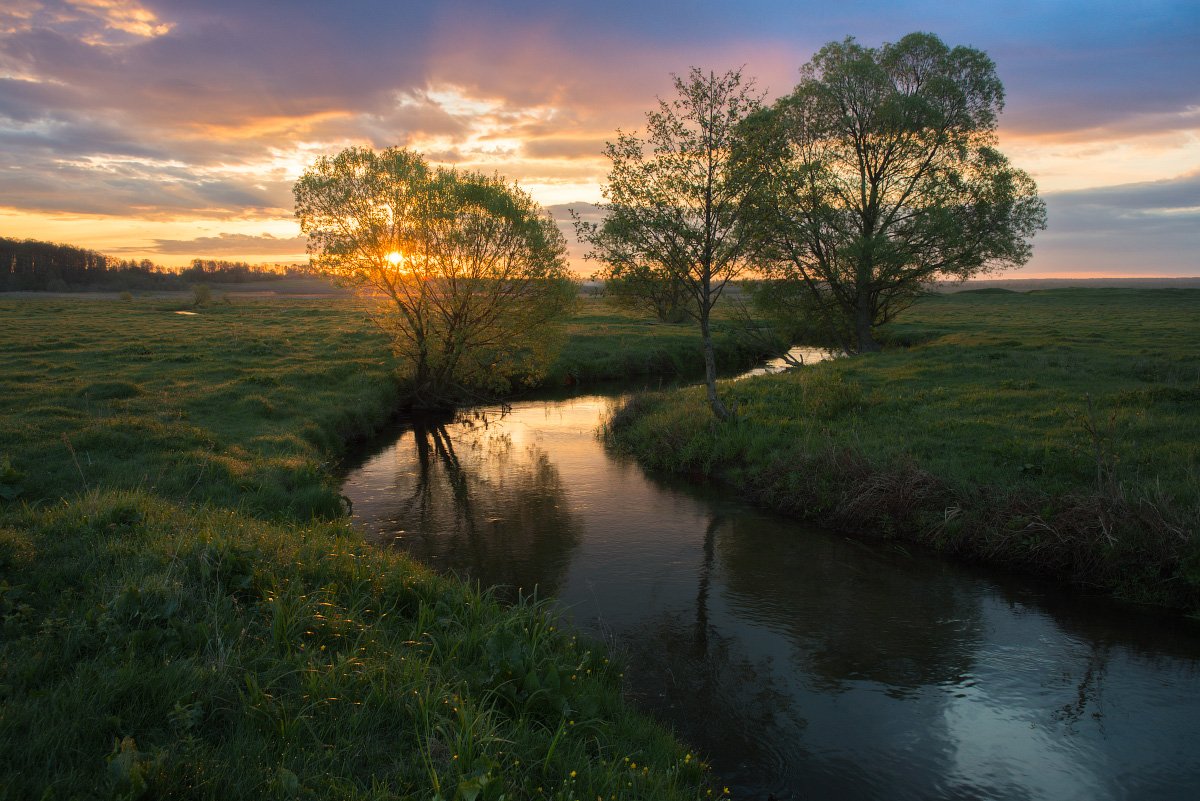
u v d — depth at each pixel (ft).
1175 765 19.47
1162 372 68.95
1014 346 104.94
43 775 11.20
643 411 71.82
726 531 40.50
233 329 134.62
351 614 20.26
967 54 91.76
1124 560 30.50
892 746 20.34
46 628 15.80
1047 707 22.39
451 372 87.71
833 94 95.04
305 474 43.98
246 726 13.82
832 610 29.73
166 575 19.02
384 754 13.88
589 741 16.98
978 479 39.04
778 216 56.70
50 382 66.28
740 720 21.54
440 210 73.67
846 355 114.21
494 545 38.06
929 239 93.97
